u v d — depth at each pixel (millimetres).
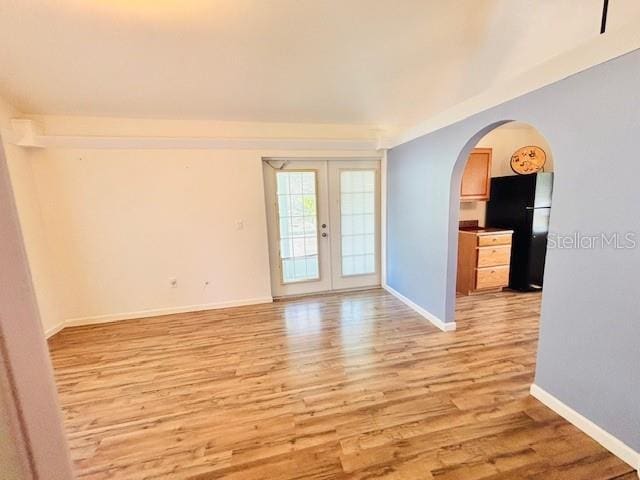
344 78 2838
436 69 2752
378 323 3242
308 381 2258
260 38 2238
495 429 1737
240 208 3754
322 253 4250
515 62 2648
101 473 1544
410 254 3611
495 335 2883
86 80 2600
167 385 2268
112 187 3352
